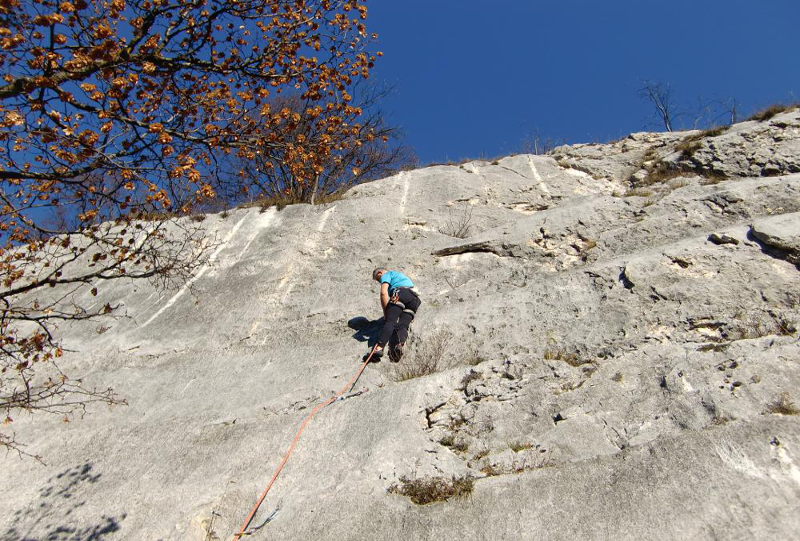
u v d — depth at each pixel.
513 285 7.96
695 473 4.11
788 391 4.73
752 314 6.09
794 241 6.64
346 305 8.09
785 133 9.91
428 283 8.39
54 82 4.88
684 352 5.58
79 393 6.72
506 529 4.09
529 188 11.07
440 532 4.19
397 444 5.09
